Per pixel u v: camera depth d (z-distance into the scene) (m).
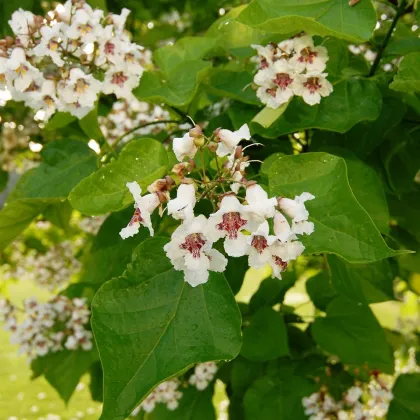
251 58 0.49
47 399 1.31
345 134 0.44
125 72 0.44
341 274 0.47
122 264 0.49
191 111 0.48
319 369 0.53
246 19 0.36
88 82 0.42
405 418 0.52
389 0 0.44
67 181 0.45
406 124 0.46
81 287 0.60
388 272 0.46
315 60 0.39
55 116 0.48
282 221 0.28
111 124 0.68
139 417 0.58
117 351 0.29
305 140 0.50
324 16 0.36
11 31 0.63
